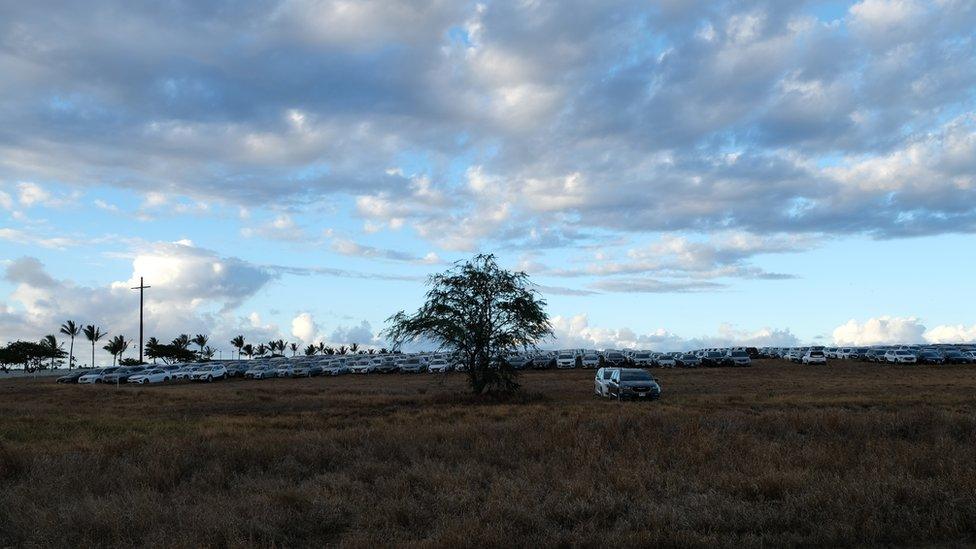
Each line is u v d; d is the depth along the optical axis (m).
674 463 12.95
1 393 56.47
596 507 9.59
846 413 22.03
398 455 14.75
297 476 13.12
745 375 64.94
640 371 38.38
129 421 26.80
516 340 42.78
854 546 8.24
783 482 10.61
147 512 9.45
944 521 8.70
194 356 144.62
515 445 15.45
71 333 142.00
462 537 8.20
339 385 64.50
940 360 76.31
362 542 8.26
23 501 10.34
